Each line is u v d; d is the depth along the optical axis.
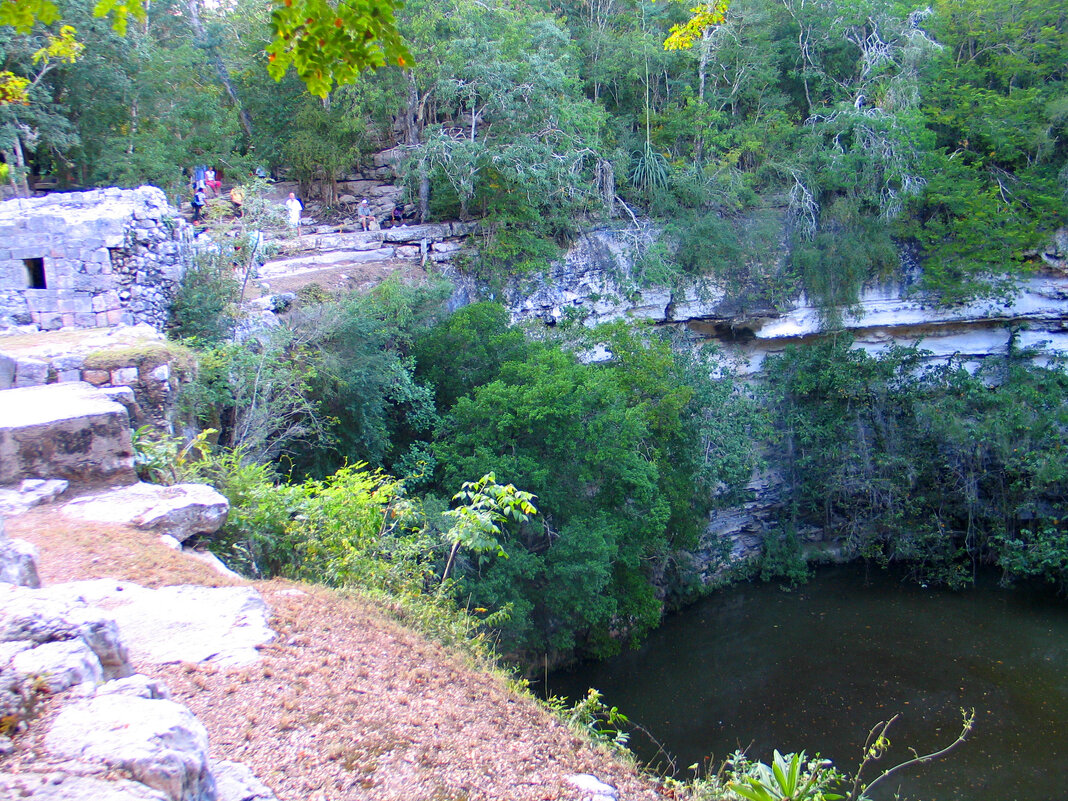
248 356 18.33
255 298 23.25
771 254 34.50
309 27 6.30
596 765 6.99
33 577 6.36
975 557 36.00
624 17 39.19
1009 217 35.22
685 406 30.92
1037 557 32.75
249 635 7.25
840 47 38.31
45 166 29.89
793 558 35.31
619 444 24.45
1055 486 34.34
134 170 26.59
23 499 9.56
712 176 34.22
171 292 19.86
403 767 5.82
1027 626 29.86
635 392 28.61
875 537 36.28
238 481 11.41
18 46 24.12
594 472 24.95
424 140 32.22
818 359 36.25
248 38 36.72
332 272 28.02
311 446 21.17
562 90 31.53
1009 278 35.50
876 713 24.12
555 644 24.50
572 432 23.77
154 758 3.64
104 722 3.90
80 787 3.36
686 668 27.05
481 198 31.83
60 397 11.31
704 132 35.34
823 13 37.97
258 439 17.61
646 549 28.30
